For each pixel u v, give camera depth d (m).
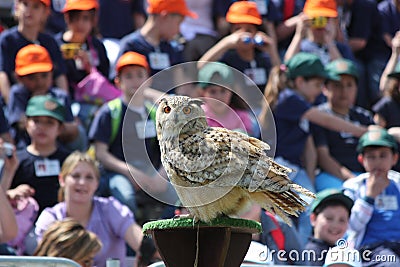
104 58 14.37
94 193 11.34
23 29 13.39
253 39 13.90
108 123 11.87
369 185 11.17
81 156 10.33
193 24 15.02
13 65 13.27
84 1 14.08
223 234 4.85
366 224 10.86
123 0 15.40
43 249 8.82
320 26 14.97
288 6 15.97
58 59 13.66
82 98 13.55
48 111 11.54
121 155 11.88
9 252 9.60
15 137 12.13
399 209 11.01
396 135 13.85
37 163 11.43
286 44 15.86
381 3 16.94
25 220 10.37
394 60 15.67
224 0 15.25
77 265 6.04
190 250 4.90
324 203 10.11
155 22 13.77
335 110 13.66
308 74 13.02
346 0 16.62
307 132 12.80
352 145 13.22
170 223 4.92
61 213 10.20
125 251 10.36
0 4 15.97
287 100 12.72
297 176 12.52
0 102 12.97
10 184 10.98
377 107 14.38
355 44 16.67
